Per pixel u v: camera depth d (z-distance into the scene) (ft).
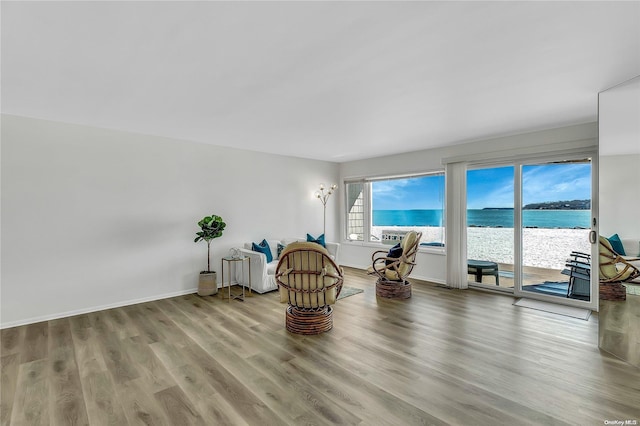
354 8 5.20
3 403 6.81
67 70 7.57
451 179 16.70
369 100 9.79
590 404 6.62
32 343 9.85
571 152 12.96
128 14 5.34
